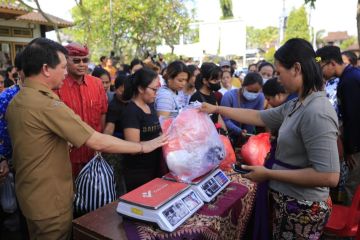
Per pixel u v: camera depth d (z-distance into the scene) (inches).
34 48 58.3
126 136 80.7
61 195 61.5
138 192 56.4
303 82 53.9
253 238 64.0
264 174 57.0
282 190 58.1
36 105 57.2
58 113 56.9
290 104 65.6
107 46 677.9
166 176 64.6
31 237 64.0
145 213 51.6
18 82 78.6
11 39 490.0
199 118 65.5
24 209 61.0
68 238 64.4
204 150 62.4
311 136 50.9
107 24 618.2
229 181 69.7
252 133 128.9
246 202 66.7
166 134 65.4
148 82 80.4
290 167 56.4
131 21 626.5
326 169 49.7
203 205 59.7
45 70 58.7
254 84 124.0
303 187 55.0
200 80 120.6
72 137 57.6
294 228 57.6
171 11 677.3
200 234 50.9
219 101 149.8
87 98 95.4
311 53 53.4
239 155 91.8
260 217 62.4
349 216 79.1
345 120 112.0
